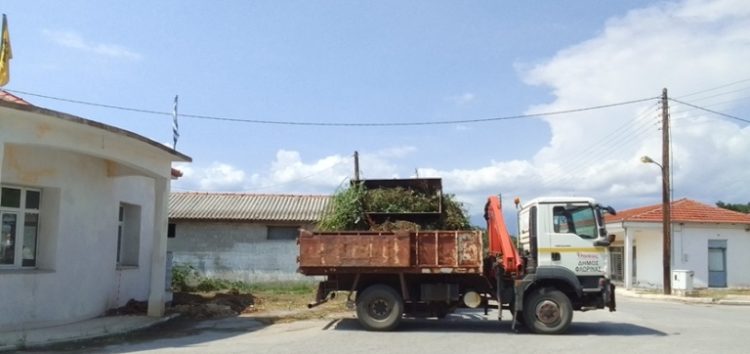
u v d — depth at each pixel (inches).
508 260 551.8
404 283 569.9
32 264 560.1
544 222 561.9
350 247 569.6
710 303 1052.5
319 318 661.3
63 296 566.9
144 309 657.6
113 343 489.7
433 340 505.7
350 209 645.3
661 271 1424.7
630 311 806.5
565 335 541.3
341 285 583.2
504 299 563.8
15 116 469.1
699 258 1400.1
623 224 1390.3
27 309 530.0
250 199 1240.8
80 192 591.2
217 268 1114.1
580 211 562.3
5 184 533.0
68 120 487.2
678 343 496.7
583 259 554.6
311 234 574.6
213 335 536.4
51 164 556.4
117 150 565.0
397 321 561.0
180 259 1114.7
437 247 565.9
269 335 536.7
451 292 574.6
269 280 1109.1
